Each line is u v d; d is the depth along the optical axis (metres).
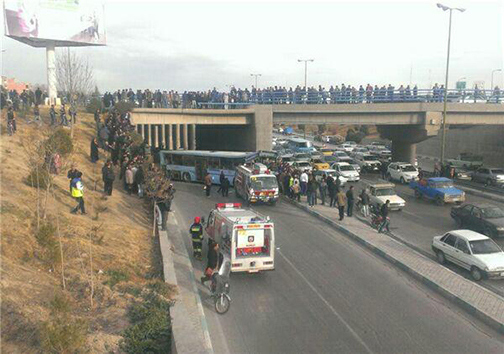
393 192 29.14
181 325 11.57
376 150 62.44
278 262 18.31
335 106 46.78
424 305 14.19
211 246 15.24
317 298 14.66
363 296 14.87
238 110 47.31
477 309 13.41
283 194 33.81
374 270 17.50
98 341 10.73
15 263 13.28
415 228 24.17
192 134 53.62
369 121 47.12
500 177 37.78
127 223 21.28
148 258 17.33
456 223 25.33
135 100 48.00
